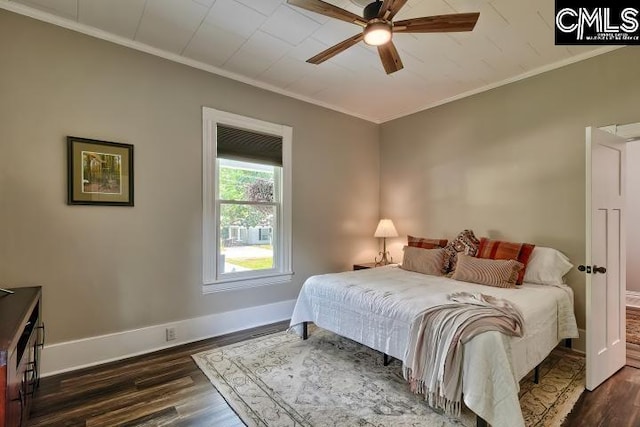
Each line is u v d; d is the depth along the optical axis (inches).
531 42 104.3
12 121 87.8
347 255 171.6
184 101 117.6
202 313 122.3
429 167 162.2
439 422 71.5
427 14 89.8
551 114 119.8
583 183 112.1
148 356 105.7
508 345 69.4
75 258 96.8
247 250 137.1
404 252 144.6
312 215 156.9
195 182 120.3
